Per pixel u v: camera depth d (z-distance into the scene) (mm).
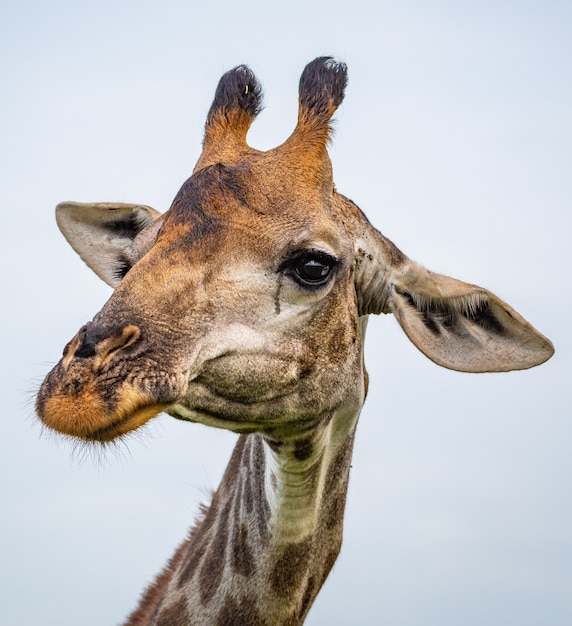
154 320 13320
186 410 14219
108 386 12359
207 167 15000
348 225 16094
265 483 15836
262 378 14438
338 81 16172
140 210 18812
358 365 16359
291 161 15398
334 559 16969
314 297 14891
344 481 16938
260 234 14492
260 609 15688
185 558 17062
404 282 17188
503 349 17141
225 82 16609
